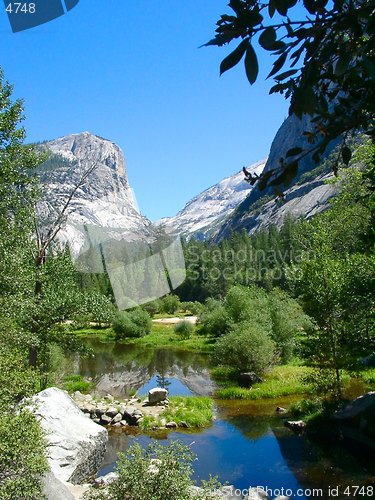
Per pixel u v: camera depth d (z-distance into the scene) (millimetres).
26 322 15070
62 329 16562
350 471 10891
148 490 6207
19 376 6863
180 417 16438
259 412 17406
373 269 12492
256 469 11438
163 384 24234
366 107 1562
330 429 13789
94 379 25719
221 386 22734
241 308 33062
